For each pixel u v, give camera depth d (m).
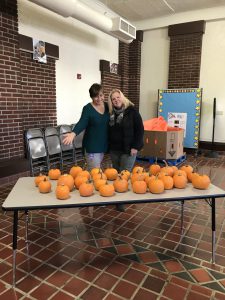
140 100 7.59
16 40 3.95
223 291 1.74
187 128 6.52
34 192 1.83
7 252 2.15
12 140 4.06
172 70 6.81
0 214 2.86
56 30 4.85
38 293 1.71
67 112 5.37
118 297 1.68
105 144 2.88
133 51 7.23
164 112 6.75
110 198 1.73
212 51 6.32
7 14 3.76
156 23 6.77
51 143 4.40
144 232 2.51
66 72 5.21
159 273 1.91
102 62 6.16
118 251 2.18
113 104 2.72
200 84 6.58
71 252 2.15
